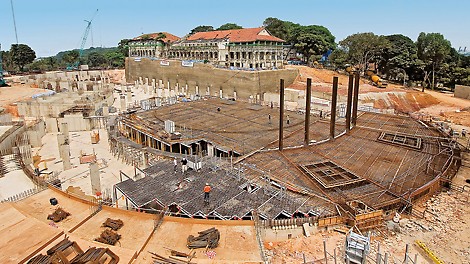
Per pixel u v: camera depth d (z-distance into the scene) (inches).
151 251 909.8
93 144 2315.5
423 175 1445.6
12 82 4815.5
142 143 2129.7
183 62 4648.1
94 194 1529.3
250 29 4943.4
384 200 1236.5
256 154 1656.0
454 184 1513.3
